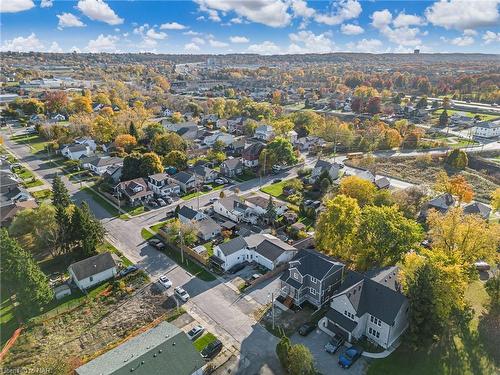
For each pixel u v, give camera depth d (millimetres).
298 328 46594
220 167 104438
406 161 116000
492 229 53906
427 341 41938
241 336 45188
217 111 180875
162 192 86188
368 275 48750
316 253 55438
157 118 170000
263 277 56250
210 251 63375
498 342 44906
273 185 95375
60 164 108875
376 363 41531
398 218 56219
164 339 39719
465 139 137375
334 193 79750
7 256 45250
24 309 46688
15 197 80375
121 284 53969
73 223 59969
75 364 40812
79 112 160375
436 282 42781
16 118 161625
